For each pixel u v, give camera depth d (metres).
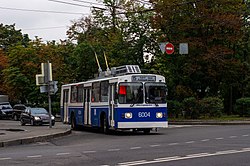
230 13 47.41
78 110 35.72
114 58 53.75
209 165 13.59
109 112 29.34
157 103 28.41
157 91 28.55
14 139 23.66
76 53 59.31
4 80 71.88
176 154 16.44
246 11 51.28
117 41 53.50
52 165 14.54
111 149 19.14
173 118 46.53
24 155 17.67
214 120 42.06
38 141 25.28
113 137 26.70
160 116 28.39
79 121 35.41
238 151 16.92
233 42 47.81
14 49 70.12
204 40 47.28
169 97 50.16
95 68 57.84
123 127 27.80
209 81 49.19
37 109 46.09
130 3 53.19
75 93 36.69
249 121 40.53
